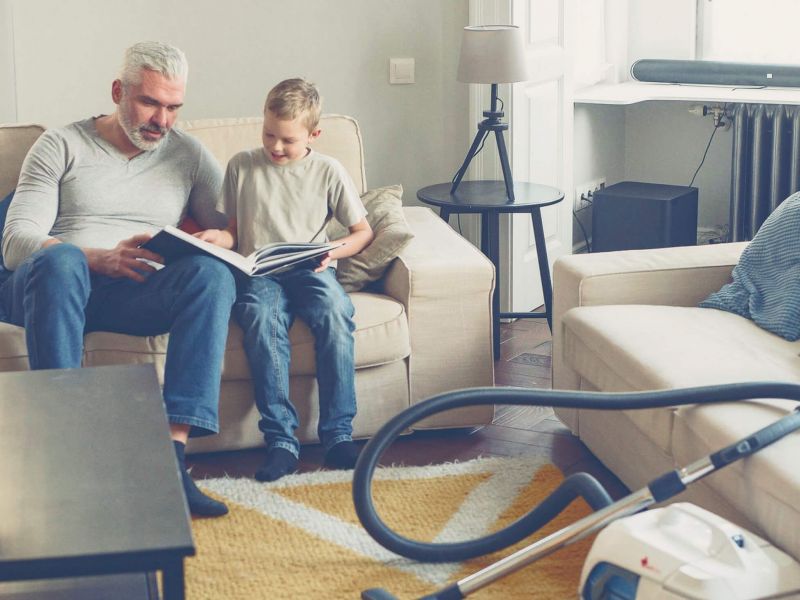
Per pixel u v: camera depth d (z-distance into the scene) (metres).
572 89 4.18
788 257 2.56
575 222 4.71
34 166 2.73
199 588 2.11
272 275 2.73
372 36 3.78
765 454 1.85
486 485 2.55
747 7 4.69
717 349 2.35
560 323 2.80
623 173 4.99
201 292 2.51
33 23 3.43
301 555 2.24
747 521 1.94
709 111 4.67
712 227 4.84
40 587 1.45
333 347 2.64
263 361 2.61
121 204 2.79
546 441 2.86
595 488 1.98
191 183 2.88
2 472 1.43
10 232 2.62
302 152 2.79
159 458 1.48
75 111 3.54
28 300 2.46
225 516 2.40
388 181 3.92
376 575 2.16
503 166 3.51
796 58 4.62
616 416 2.54
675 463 2.22
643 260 2.78
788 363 2.28
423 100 3.87
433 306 2.80
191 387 2.46
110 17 3.51
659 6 4.80
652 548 1.71
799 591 1.66
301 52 3.74
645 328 2.48
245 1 3.66
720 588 1.62
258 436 2.74
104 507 1.34
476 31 3.44
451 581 2.14
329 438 2.64
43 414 1.64
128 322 2.62
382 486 2.55
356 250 2.81
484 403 2.00
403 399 2.82
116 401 1.69
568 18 4.09
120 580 1.47
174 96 2.72
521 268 3.96
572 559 2.21
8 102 3.44
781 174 4.45
